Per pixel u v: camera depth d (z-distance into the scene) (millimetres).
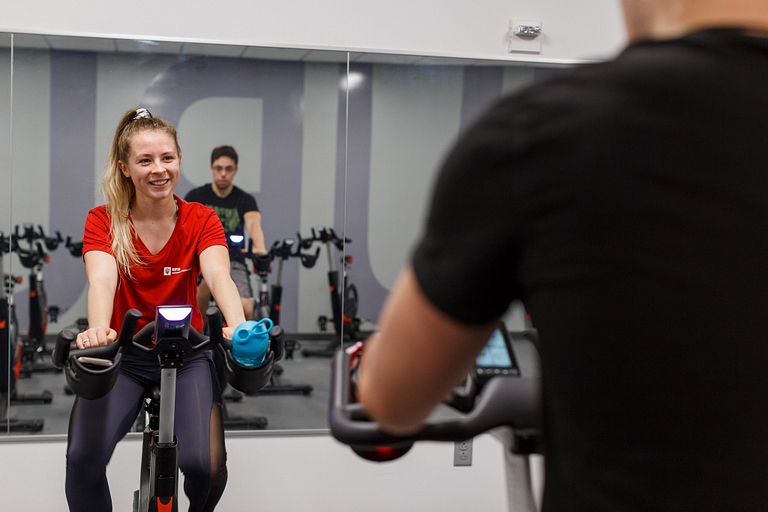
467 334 398
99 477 1592
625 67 361
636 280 341
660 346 343
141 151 1729
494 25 2859
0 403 2652
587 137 346
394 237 2938
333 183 2877
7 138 2637
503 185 364
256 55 2754
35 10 2574
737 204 340
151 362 1708
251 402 2809
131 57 2674
